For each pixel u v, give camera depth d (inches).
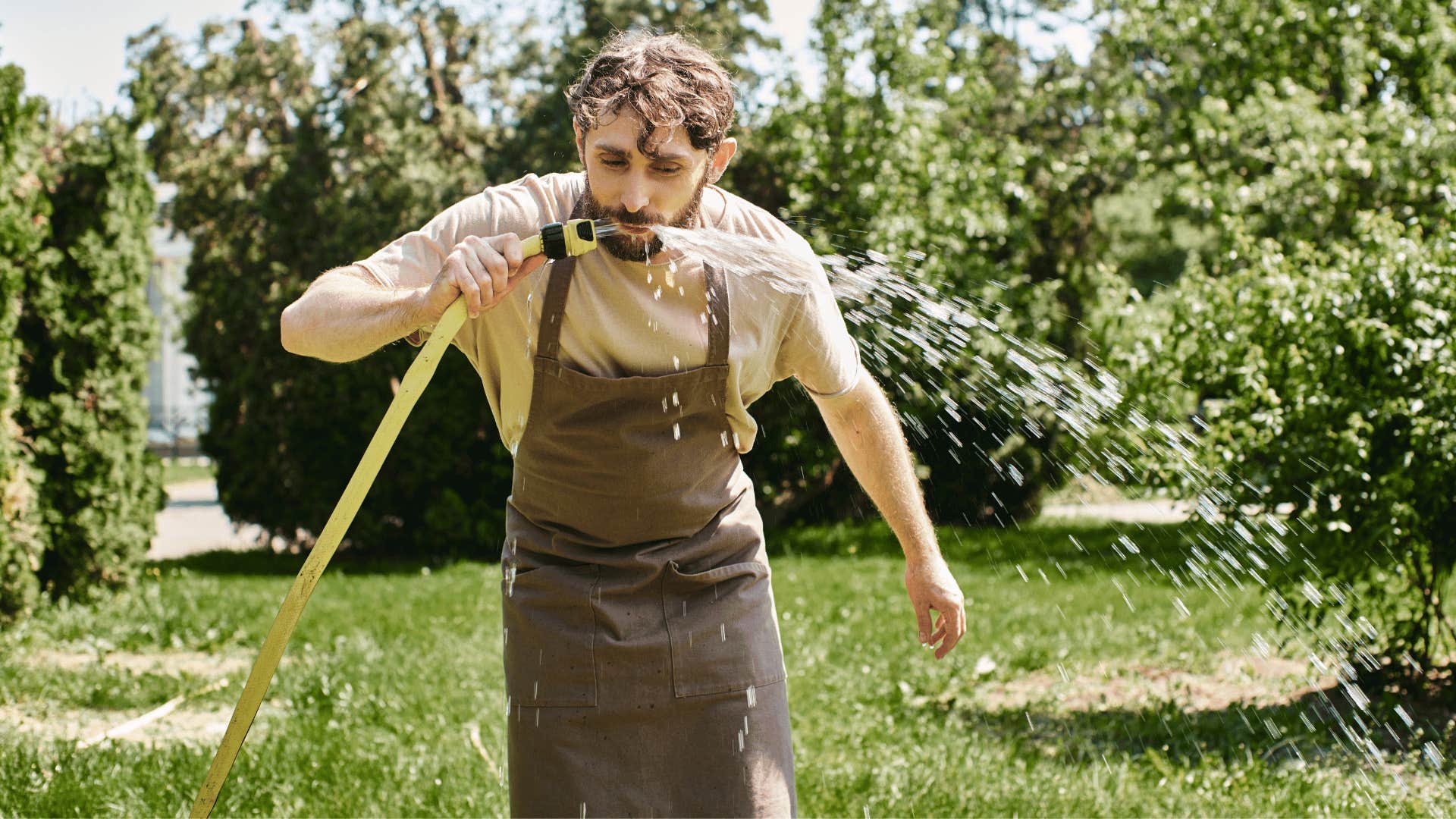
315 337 83.4
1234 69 479.2
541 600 92.0
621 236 85.5
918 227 446.9
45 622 291.6
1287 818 149.6
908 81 484.1
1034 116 622.5
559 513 93.4
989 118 626.5
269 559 466.6
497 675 227.8
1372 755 181.2
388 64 559.2
